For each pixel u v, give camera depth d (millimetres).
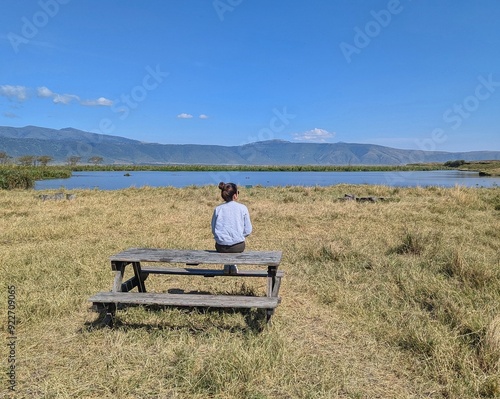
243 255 4227
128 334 3812
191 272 4859
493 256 6508
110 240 8180
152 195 18688
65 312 4352
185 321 4156
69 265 6137
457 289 4816
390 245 7410
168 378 3074
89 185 34281
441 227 9406
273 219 10859
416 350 3467
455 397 2803
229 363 3107
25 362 3312
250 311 4430
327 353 3500
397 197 16531
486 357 3143
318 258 6754
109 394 2873
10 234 8461
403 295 4801
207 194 18844
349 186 23438
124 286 4512
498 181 39906
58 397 2781
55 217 10938
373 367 3262
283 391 2881
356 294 4922
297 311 4504
